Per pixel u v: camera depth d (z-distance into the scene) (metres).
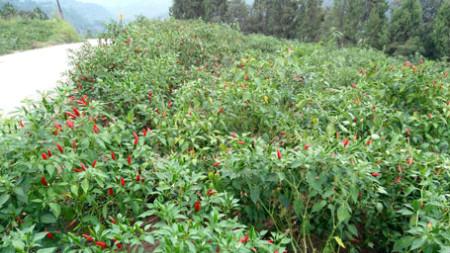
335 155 2.26
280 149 2.41
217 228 1.79
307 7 28.83
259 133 3.54
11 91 6.20
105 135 2.54
